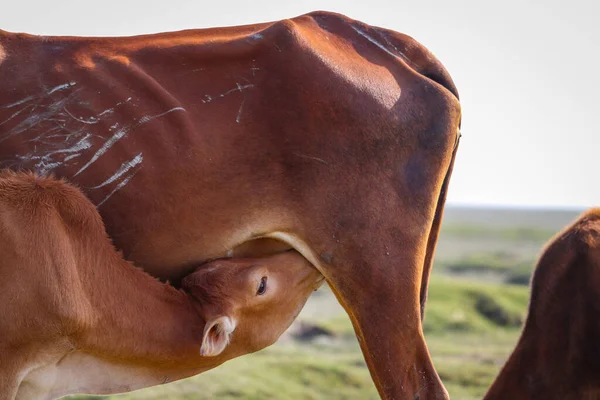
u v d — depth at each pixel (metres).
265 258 6.56
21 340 5.77
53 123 6.32
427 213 6.41
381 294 6.29
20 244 5.78
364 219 6.30
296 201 6.32
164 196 6.29
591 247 7.38
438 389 6.32
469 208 181.75
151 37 6.64
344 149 6.30
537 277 7.62
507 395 7.49
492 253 52.06
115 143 6.30
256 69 6.37
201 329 6.33
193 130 6.30
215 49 6.42
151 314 6.23
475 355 17.52
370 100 6.36
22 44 6.54
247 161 6.31
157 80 6.40
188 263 6.45
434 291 26.42
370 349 6.32
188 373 6.50
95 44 6.59
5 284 5.71
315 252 6.34
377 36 6.71
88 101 6.35
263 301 6.45
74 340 5.96
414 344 6.32
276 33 6.37
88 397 12.04
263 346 6.62
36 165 6.27
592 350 7.30
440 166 6.46
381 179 6.34
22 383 5.95
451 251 54.84
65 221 6.02
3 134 6.28
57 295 5.80
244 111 6.34
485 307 24.70
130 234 6.32
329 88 6.31
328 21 6.72
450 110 6.52
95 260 6.08
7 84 6.36
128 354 6.20
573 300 7.40
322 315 24.39
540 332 7.50
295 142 6.30
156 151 6.29
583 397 7.33
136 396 12.05
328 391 13.89
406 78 6.57
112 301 6.10
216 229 6.34
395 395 6.28
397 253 6.33
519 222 108.06
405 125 6.41
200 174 6.29
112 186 6.29
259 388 13.13
